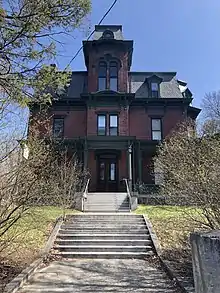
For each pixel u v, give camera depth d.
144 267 7.47
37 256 7.83
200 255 3.05
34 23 4.64
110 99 22.70
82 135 22.78
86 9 5.08
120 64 23.69
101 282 6.05
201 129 20.88
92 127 22.22
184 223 8.98
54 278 6.34
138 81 24.89
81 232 10.48
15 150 7.43
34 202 8.48
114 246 9.28
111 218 12.09
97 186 21.27
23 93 5.15
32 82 5.05
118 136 20.00
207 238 2.92
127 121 22.45
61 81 5.36
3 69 4.88
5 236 8.12
